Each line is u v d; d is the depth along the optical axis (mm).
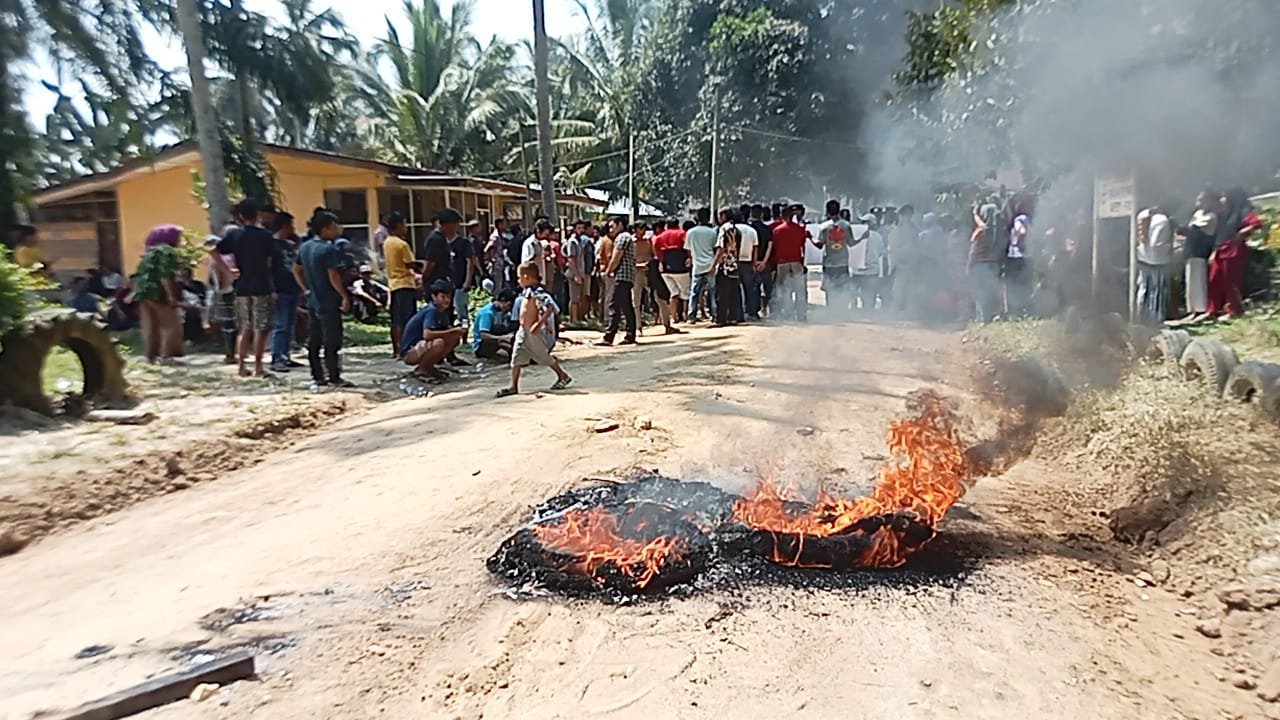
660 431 7047
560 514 5012
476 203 25891
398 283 11383
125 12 18109
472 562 4535
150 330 11375
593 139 33500
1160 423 5527
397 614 3971
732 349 11375
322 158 19781
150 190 18750
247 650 3682
